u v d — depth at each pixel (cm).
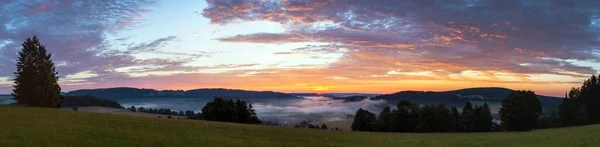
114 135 2909
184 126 4044
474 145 3262
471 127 10094
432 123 9425
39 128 3038
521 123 9088
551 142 3108
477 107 10425
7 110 4859
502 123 9700
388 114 10419
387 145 3259
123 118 4684
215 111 8706
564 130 4475
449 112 9619
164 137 2994
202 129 3856
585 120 10188
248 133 3772
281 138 3478
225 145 2791
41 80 8150
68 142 2462
